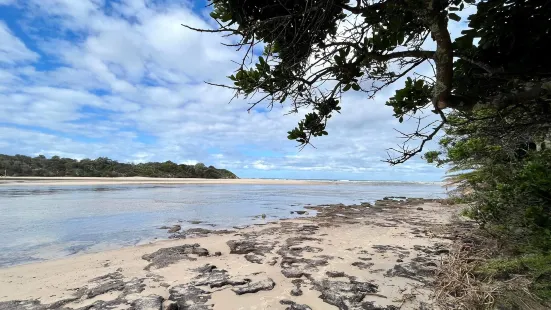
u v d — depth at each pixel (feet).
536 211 12.27
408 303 13.03
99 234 29.55
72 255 22.21
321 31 6.90
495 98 5.89
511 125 8.32
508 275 13.17
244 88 7.60
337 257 19.80
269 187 124.26
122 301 13.29
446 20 5.05
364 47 6.74
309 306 12.93
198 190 93.86
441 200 59.88
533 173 12.67
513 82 6.55
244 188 112.98
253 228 32.45
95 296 14.02
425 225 31.83
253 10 6.53
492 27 6.18
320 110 8.60
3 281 16.26
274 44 7.12
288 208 51.37
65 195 68.03
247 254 20.95
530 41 6.14
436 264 17.76
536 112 7.27
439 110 6.35
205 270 17.43
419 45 6.93
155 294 14.14
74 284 15.71
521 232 14.57
